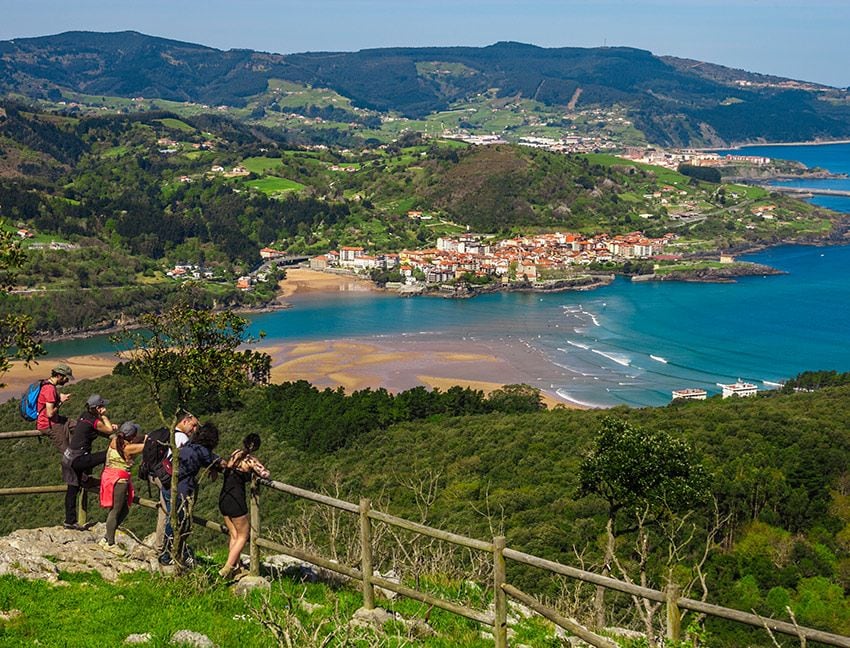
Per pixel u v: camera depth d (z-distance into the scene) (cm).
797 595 3078
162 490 1337
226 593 1252
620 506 2794
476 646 1167
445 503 4072
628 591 968
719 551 3322
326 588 1320
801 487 3994
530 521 3581
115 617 1131
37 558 1280
